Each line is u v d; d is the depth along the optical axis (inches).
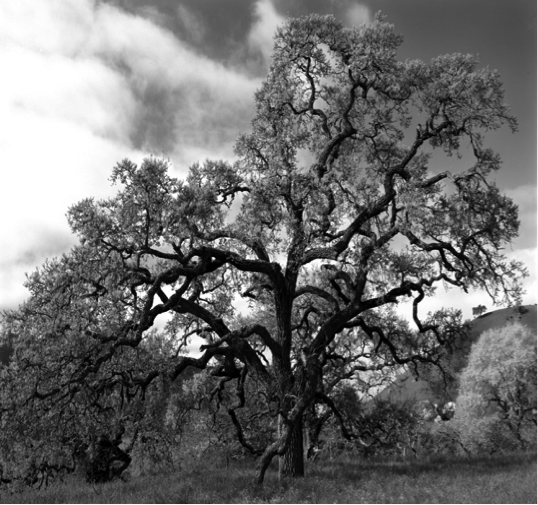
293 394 854.5
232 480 814.5
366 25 906.1
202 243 871.7
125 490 828.6
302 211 902.4
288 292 913.5
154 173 796.6
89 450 948.6
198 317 949.2
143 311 804.6
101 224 793.6
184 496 705.6
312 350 876.0
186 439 1237.7
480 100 883.4
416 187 833.5
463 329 1135.0
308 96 1009.5
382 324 1181.1
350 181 917.2
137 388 896.3
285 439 784.9
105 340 797.2
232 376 969.5
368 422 1314.0
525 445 1288.1
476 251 924.0
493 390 1418.6
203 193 837.8
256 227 848.3
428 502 508.4
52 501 783.1
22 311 807.7
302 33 946.1
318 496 618.8
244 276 1022.4
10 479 900.0
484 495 513.7
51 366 794.8
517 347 1416.1
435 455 1214.9
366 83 948.6
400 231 838.5
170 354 984.3
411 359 1155.9
